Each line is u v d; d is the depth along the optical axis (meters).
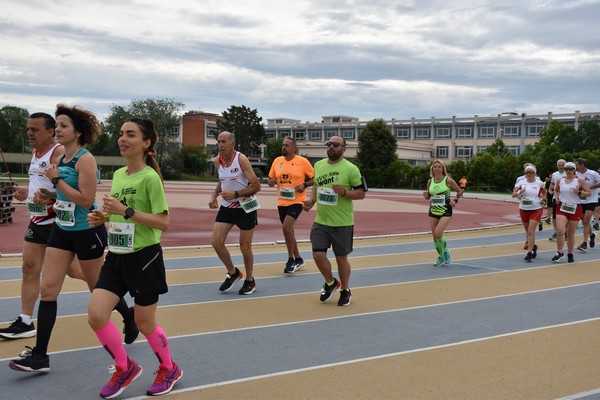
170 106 74.88
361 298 8.19
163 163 74.06
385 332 6.39
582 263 11.97
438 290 8.88
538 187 12.14
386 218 22.48
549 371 5.17
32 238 5.66
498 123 85.56
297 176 9.84
